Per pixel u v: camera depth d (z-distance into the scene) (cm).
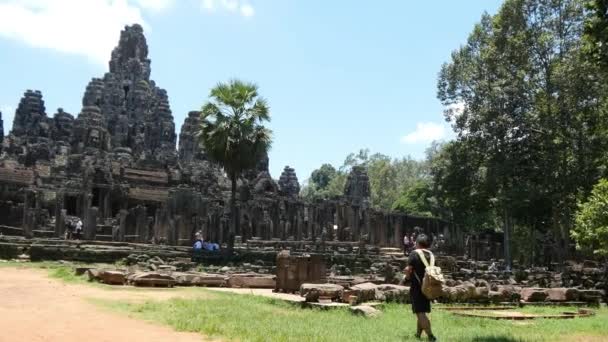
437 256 3203
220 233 4222
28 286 1825
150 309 1362
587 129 4188
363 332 1175
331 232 5122
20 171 4809
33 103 7350
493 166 4691
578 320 1598
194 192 4556
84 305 1403
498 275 3216
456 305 1891
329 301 1655
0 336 961
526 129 4647
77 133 6162
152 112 7600
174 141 7344
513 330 1336
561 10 4512
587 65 4025
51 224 4231
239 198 5391
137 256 3216
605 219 2231
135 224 4125
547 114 4406
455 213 5794
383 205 9925
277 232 4925
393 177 10506
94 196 4931
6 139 6153
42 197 4634
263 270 2981
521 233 5894
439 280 1091
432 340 1104
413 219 5359
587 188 4131
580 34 4397
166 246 3697
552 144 4397
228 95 3747
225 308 1426
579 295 2252
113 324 1139
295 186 7856
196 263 3331
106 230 4041
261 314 1369
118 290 1817
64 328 1067
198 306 1440
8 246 3097
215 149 3731
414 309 1136
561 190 4272
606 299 2411
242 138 3716
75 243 3356
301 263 1917
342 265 3612
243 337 1046
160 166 5509
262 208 5094
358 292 1738
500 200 4556
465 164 5072
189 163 6362
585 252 4556
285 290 1911
